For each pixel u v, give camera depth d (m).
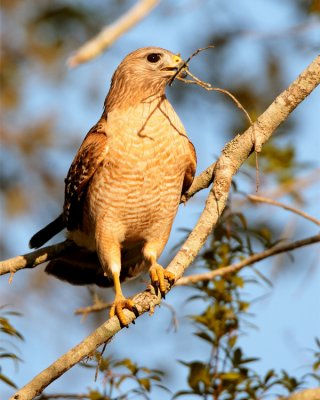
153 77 10.77
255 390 9.91
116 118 10.73
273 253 10.52
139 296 9.30
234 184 10.70
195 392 9.89
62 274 11.86
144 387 9.80
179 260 9.12
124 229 10.88
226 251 10.72
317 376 9.95
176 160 10.65
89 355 9.05
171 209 10.88
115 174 10.60
